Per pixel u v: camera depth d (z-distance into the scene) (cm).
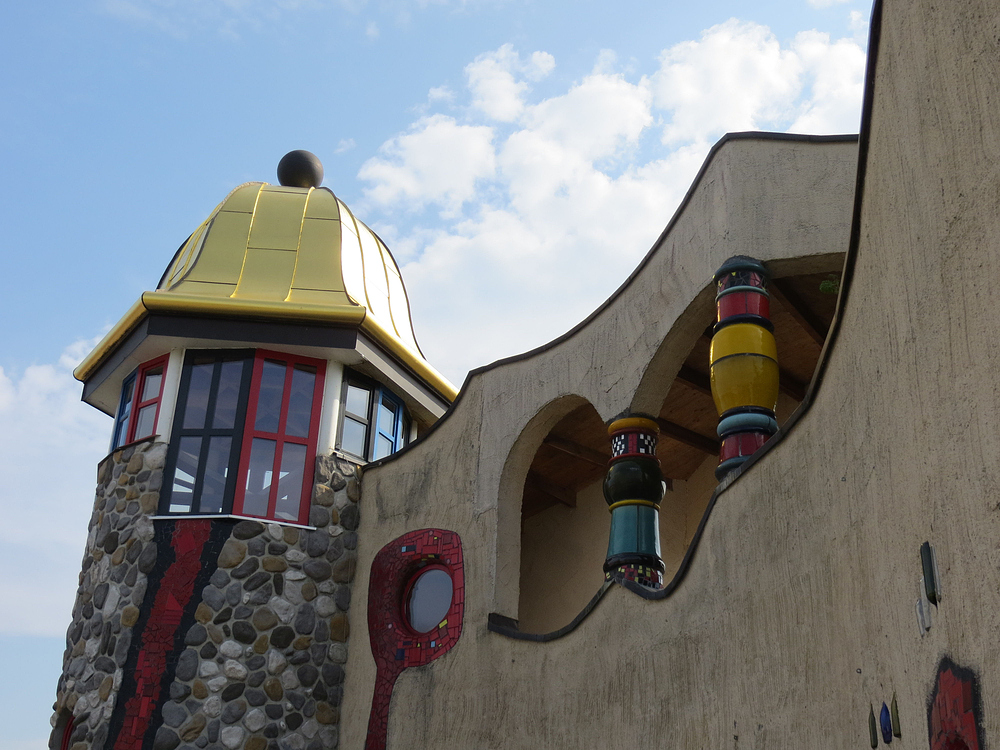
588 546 1209
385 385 1186
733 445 669
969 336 306
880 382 398
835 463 474
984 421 294
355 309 1104
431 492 1035
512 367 1005
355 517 1091
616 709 719
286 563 1033
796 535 524
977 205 301
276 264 1195
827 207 731
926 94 337
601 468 1198
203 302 1086
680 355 816
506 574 936
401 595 1024
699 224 792
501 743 841
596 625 768
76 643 1027
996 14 291
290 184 1412
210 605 992
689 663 638
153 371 1130
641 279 862
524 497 1259
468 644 921
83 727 957
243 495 1044
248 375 1092
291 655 1003
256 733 962
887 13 374
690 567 653
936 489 331
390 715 955
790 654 522
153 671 962
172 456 1059
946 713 316
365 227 1325
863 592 432
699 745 611
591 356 902
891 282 377
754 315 710
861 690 432
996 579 284
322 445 1095
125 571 1013
